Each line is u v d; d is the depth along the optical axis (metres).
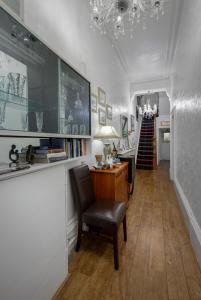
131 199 3.50
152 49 4.04
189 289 1.39
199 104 1.82
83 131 2.15
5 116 1.09
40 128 1.40
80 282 1.46
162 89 5.91
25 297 1.04
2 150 1.28
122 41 3.67
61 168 1.46
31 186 1.10
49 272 1.27
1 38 1.07
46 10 1.60
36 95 1.37
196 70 1.94
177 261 1.71
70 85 1.86
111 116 3.72
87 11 2.48
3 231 0.90
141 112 8.70
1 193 0.90
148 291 1.37
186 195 2.65
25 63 1.26
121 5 2.13
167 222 2.53
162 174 5.97
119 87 4.53
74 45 2.11
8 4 1.22
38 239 1.16
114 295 1.34
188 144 2.49
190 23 2.25
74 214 2.06
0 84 1.07
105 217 1.66
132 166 3.56
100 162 2.55
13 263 0.96
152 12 2.76
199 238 1.71
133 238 2.11
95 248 1.93
